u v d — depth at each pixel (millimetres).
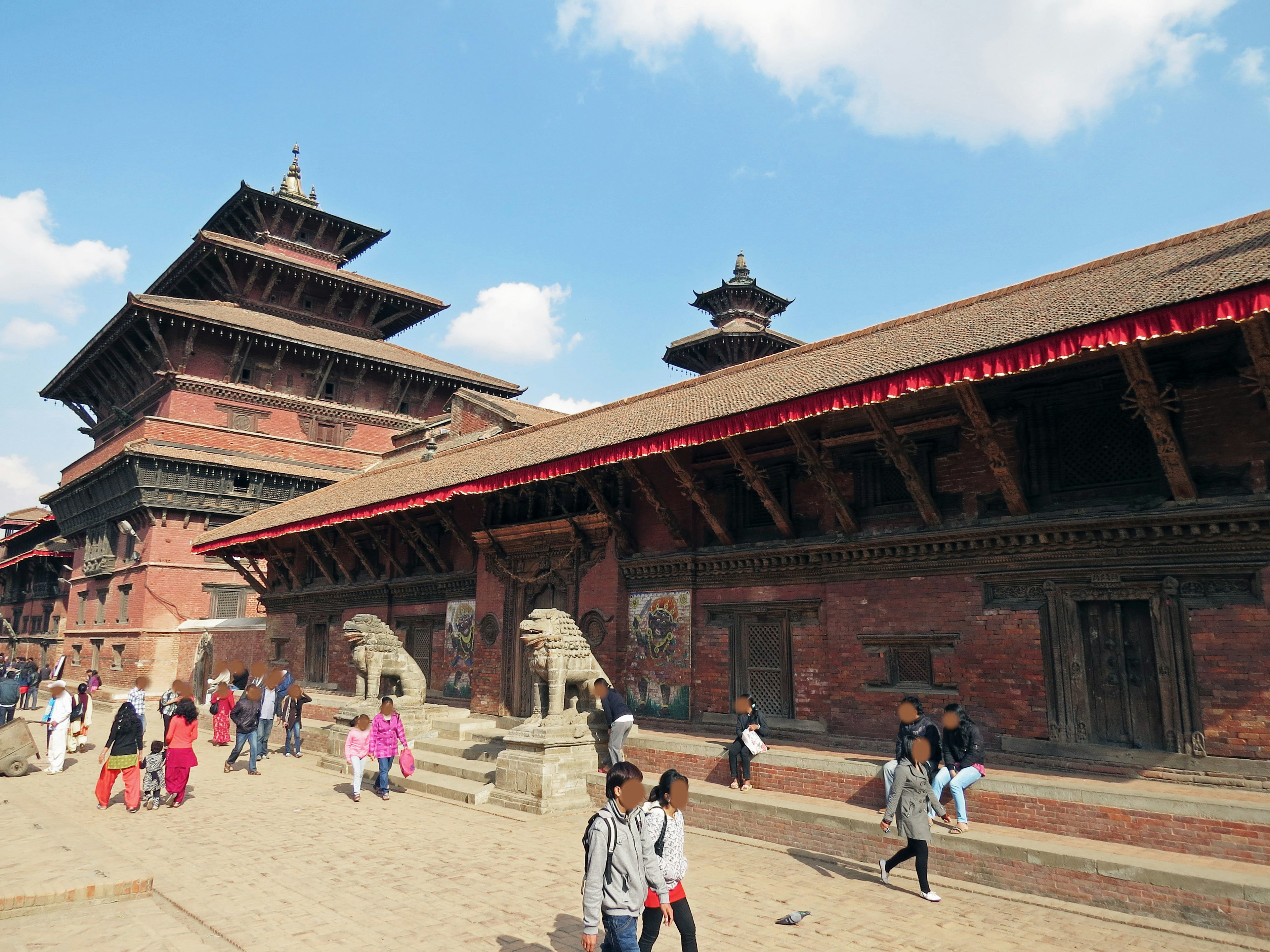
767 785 11602
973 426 10812
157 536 35938
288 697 20438
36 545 55812
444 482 17516
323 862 9984
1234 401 9523
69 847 9805
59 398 49531
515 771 13664
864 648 12547
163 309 36625
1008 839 8656
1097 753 10086
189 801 14141
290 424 41406
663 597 15703
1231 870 7367
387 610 23719
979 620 11344
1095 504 10500
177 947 7012
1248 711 9156
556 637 14156
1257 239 9516
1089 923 7500
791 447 13977
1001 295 13367
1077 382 10844
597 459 13570
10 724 17234
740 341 38000
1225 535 9430
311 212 50156
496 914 7953
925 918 7691
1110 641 10328
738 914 7879
